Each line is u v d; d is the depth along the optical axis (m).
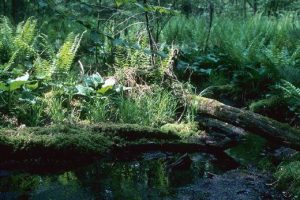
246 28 9.04
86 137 3.97
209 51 7.45
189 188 3.42
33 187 3.36
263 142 4.51
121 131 4.26
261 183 3.52
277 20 11.39
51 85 4.99
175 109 4.98
